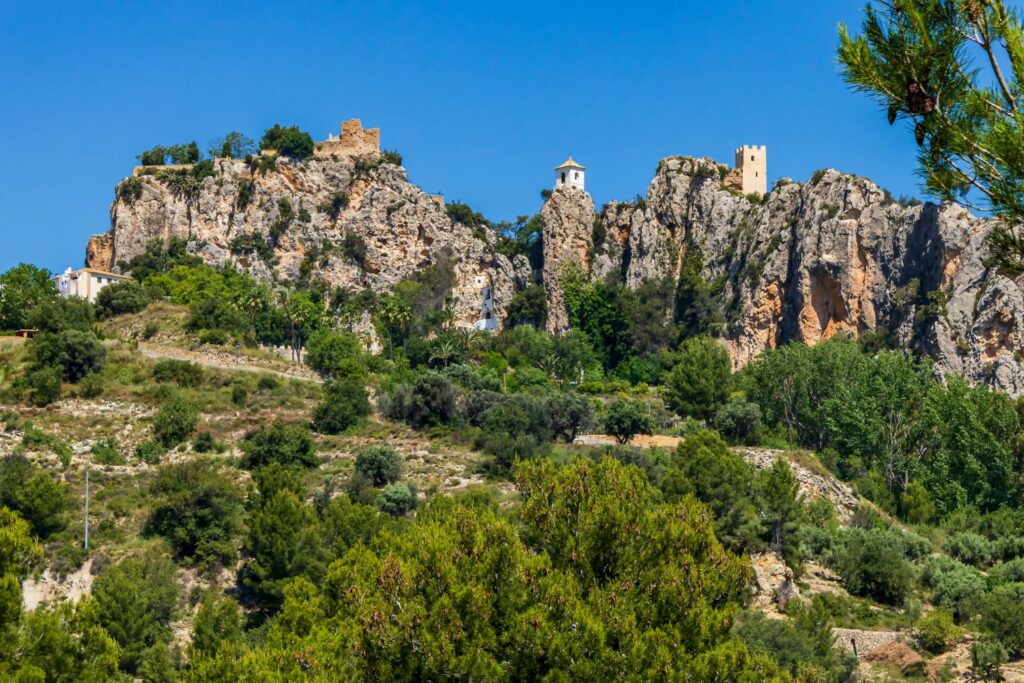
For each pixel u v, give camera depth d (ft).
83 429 363.15
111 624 226.38
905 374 445.37
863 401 426.10
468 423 400.26
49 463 335.26
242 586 267.80
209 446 358.23
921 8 77.92
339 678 132.57
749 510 282.56
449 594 127.65
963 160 77.66
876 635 250.98
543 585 127.85
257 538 257.55
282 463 341.82
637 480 149.07
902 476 396.98
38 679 127.85
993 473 387.14
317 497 301.43
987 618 256.11
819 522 320.29
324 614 168.66
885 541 299.38
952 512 374.22
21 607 138.21
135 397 389.19
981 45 77.36
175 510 286.05
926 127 77.00
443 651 121.49
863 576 279.28
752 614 236.22
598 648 122.72
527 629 122.83
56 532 284.41
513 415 386.11
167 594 251.80
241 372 436.35
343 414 388.57
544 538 141.79
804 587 273.75
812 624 239.91
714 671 125.18
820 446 429.38
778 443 415.03
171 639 237.66
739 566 139.95
